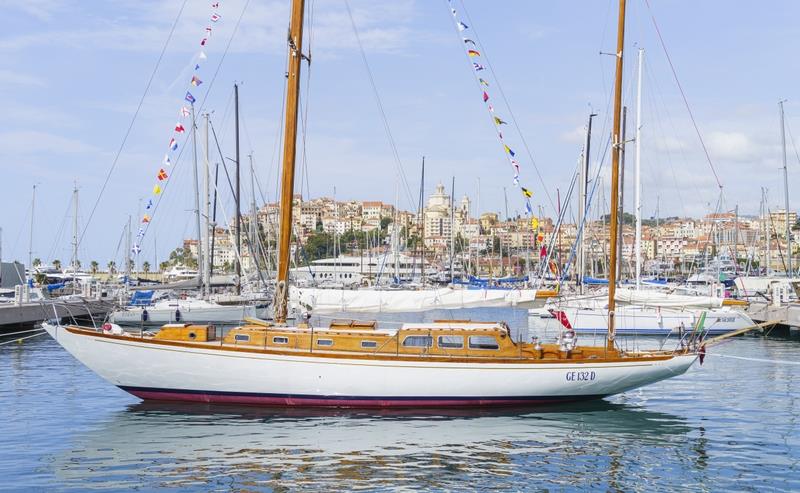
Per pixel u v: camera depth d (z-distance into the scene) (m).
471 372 17.86
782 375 24.52
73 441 15.58
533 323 42.19
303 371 17.84
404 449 15.02
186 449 14.95
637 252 36.88
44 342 33.56
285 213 19.88
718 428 16.98
